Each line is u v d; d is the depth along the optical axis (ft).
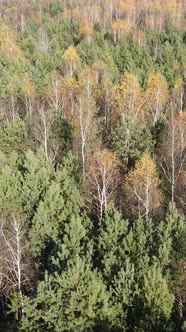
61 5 434.71
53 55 260.42
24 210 106.01
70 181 111.55
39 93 203.31
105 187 111.34
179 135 136.56
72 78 210.79
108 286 77.10
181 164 123.65
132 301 72.90
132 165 132.26
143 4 387.55
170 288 80.18
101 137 152.76
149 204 107.76
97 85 205.16
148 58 242.58
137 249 84.48
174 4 379.14
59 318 72.64
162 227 87.92
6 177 109.81
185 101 196.65
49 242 94.17
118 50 257.34
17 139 154.40
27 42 289.33
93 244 88.48
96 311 71.46
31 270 91.97
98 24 354.54
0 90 202.69
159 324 68.33
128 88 174.81
